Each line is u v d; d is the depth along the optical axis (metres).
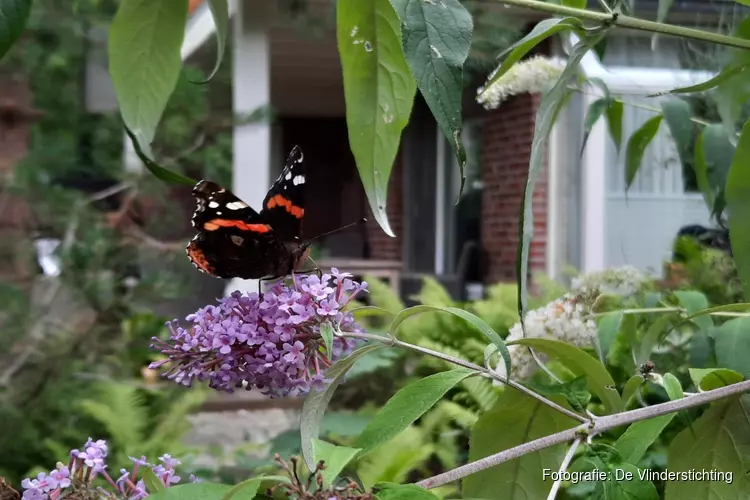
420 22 0.24
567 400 0.30
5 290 0.56
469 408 0.53
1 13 0.25
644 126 0.41
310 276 0.29
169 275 0.67
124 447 0.52
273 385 0.29
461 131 0.24
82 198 0.63
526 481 0.31
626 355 0.43
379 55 0.28
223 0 0.28
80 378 0.59
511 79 0.47
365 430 0.27
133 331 0.64
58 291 0.62
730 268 0.56
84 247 0.61
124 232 0.66
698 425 0.31
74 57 0.65
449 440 0.51
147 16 0.28
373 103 0.29
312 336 0.29
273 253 0.34
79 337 0.58
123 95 0.29
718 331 0.34
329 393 0.29
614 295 0.50
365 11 0.27
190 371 0.29
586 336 0.38
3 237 0.60
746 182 0.31
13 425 0.52
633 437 0.29
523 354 0.37
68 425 0.55
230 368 0.28
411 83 0.28
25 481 0.26
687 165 0.50
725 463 0.30
